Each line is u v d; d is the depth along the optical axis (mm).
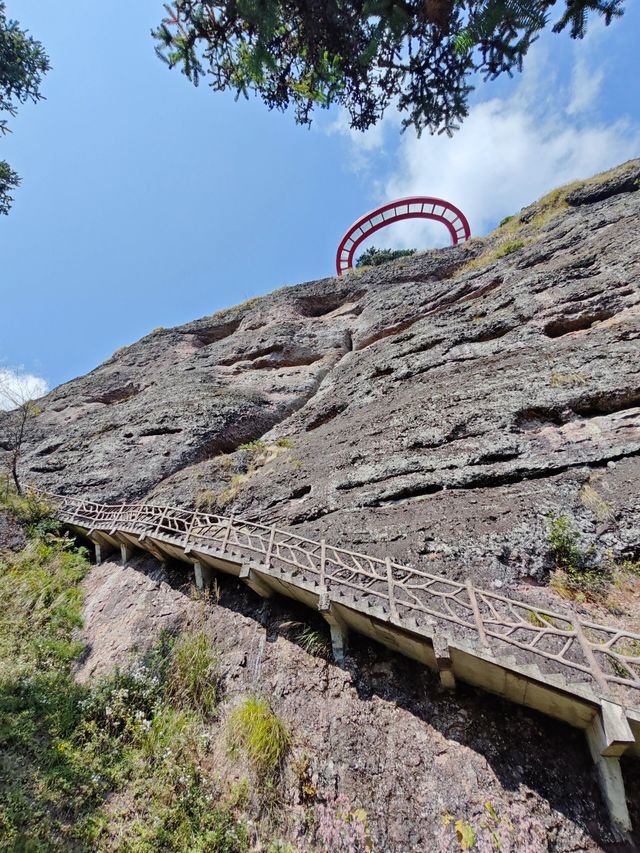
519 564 5973
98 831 4574
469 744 4547
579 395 8250
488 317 13055
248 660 6406
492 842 3826
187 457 13930
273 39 3852
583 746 4238
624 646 4680
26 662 7074
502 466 7840
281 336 21469
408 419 10602
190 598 7988
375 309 20797
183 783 5016
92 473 14188
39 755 5355
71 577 9859
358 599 5555
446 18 3391
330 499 9227
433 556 6520
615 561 5668
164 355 24766
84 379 24859
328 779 4723
